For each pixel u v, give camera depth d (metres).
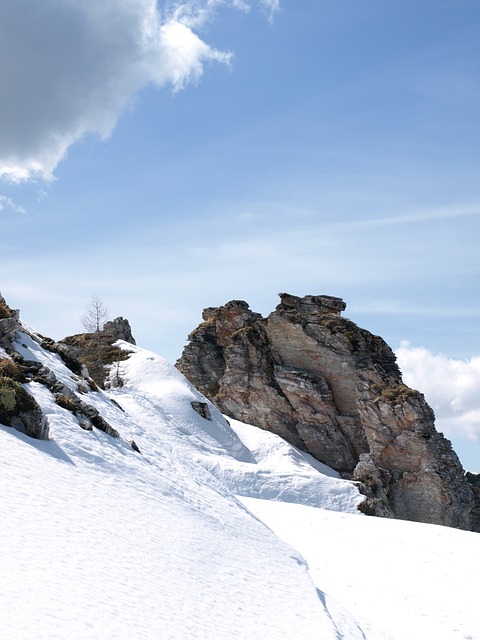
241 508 36.50
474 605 35.38
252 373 102.69
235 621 17.92
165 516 24.45
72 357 41.72
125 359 102.19
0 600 12.05
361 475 83.81
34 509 17.58
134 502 23.77
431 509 80.94
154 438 39.44
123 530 20.09
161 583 17.59
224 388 104.31
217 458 77.75
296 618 20.98
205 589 19.31
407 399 88.25
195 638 15.09
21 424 24.25
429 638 30.39
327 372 100.50
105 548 17.70
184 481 32.59
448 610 34.53
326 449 95.19
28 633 11.33
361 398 93.69
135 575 17.05
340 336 101.50
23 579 13.38
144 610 15.12
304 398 98.44
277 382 101.38
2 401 24.02
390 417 87.94
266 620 19.31
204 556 22.53
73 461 24.30
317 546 46.16
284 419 98.31
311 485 73.81
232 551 25.45
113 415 37.00
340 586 37.47
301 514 55.75
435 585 38.62
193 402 90.69
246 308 115.56
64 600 13.38
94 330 108.62
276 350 105.06
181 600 17.22
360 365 98.81
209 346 115.00
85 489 21.81
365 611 33.16
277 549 30.17
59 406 29.06
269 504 59.31
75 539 17.11
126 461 28.17
